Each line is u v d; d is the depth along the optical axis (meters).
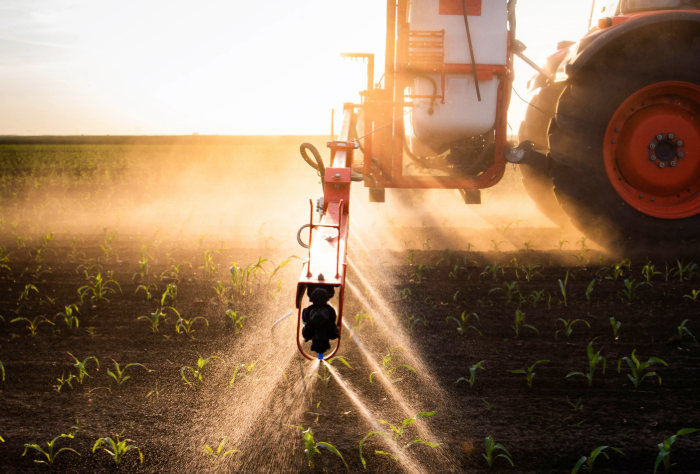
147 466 2.22
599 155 4.95
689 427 2.44
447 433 2.44
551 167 5.11
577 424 2.49
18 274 5.02
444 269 5.01
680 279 4.46
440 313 3.96
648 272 4.47
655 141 4.91
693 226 4.93
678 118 4.89
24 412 2.63
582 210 5.05
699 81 4.75
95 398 2.78
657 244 5.02
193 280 4.81
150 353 3.32
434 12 5.10
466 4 5.12
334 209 3.25
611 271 4.76
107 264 5.38
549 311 3.95
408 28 5.25
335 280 2.42
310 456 2.22
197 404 2.71
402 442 2.37
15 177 15.98
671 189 4.98
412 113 5.36
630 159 4.95
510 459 2.24
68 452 2.31
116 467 2.22
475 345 3.40
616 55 4.84
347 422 2.53
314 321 2.27
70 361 3.21
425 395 2.78
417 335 3.57
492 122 5.30
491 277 4.74
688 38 4.72
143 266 4.79
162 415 2.61
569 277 4.66
